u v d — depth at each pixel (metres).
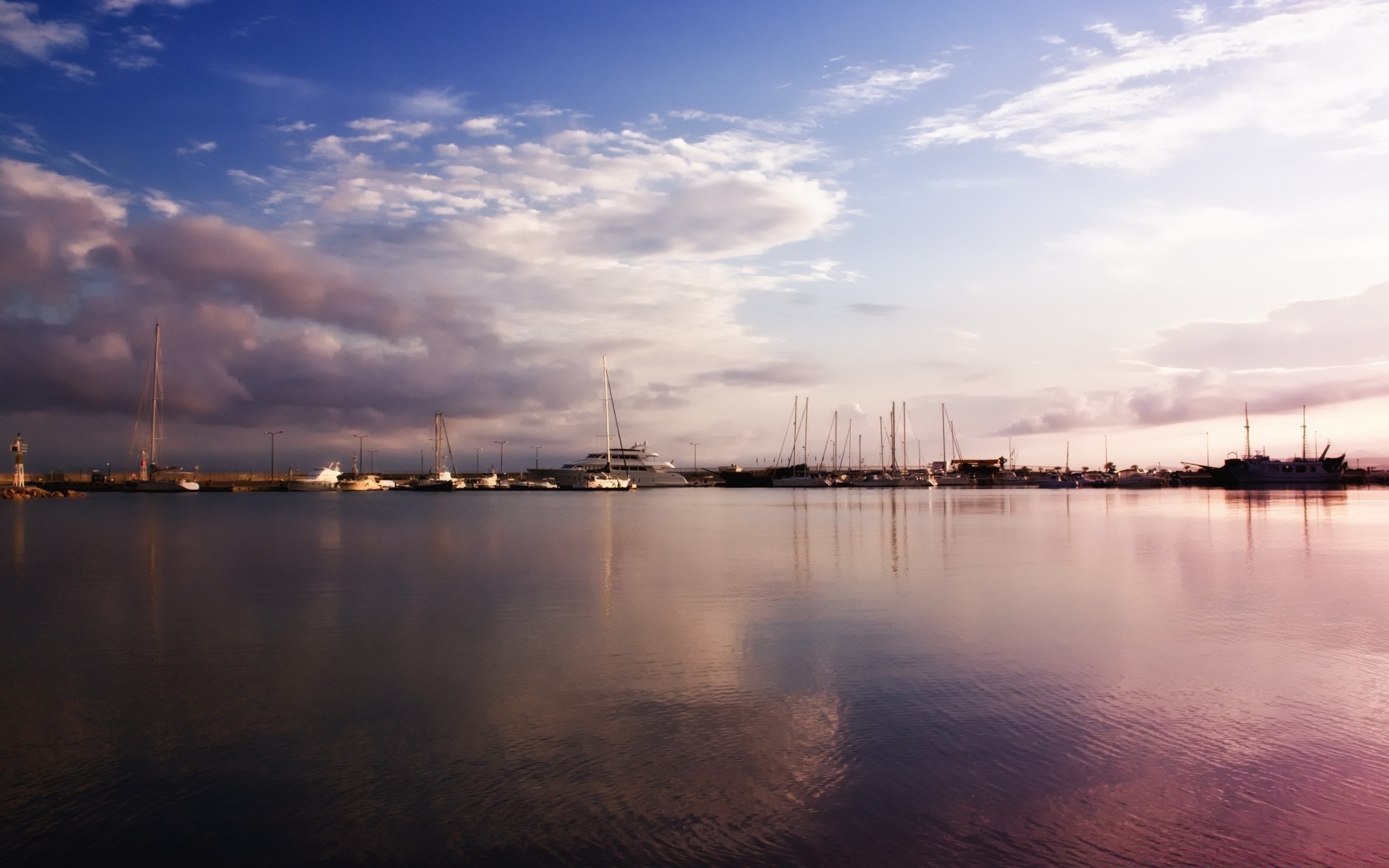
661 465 187.38
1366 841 9.15
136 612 22.88
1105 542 43.22
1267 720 12.91
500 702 14.15
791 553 38.75
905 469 192.00
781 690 14.68
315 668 16.52
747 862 8.79
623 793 10.41
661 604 23.73
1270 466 153.12
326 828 9.61
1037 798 10.21
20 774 11.24
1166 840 9.18
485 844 9.22
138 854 9.11
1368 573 30.12
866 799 10.20
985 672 15.78
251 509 93.69
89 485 148.75
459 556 38.38
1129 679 15.21
